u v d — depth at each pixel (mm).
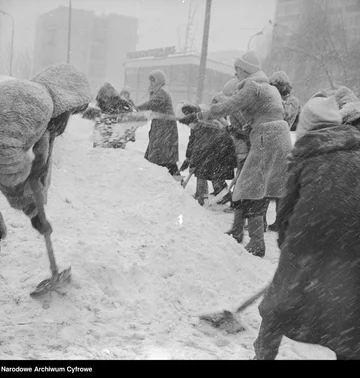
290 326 3262
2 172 3617
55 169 6422
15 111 3516
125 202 6121
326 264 3107
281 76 8070
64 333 3744
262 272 5469
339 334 3064
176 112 6316
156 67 51781
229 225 7297
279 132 6172
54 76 3867
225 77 50031
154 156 8758
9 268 4305
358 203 3084
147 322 4113
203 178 8344
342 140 3217
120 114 7879
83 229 5035
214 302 4586
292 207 3328
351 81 38344
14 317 3834
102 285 4367
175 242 5105
